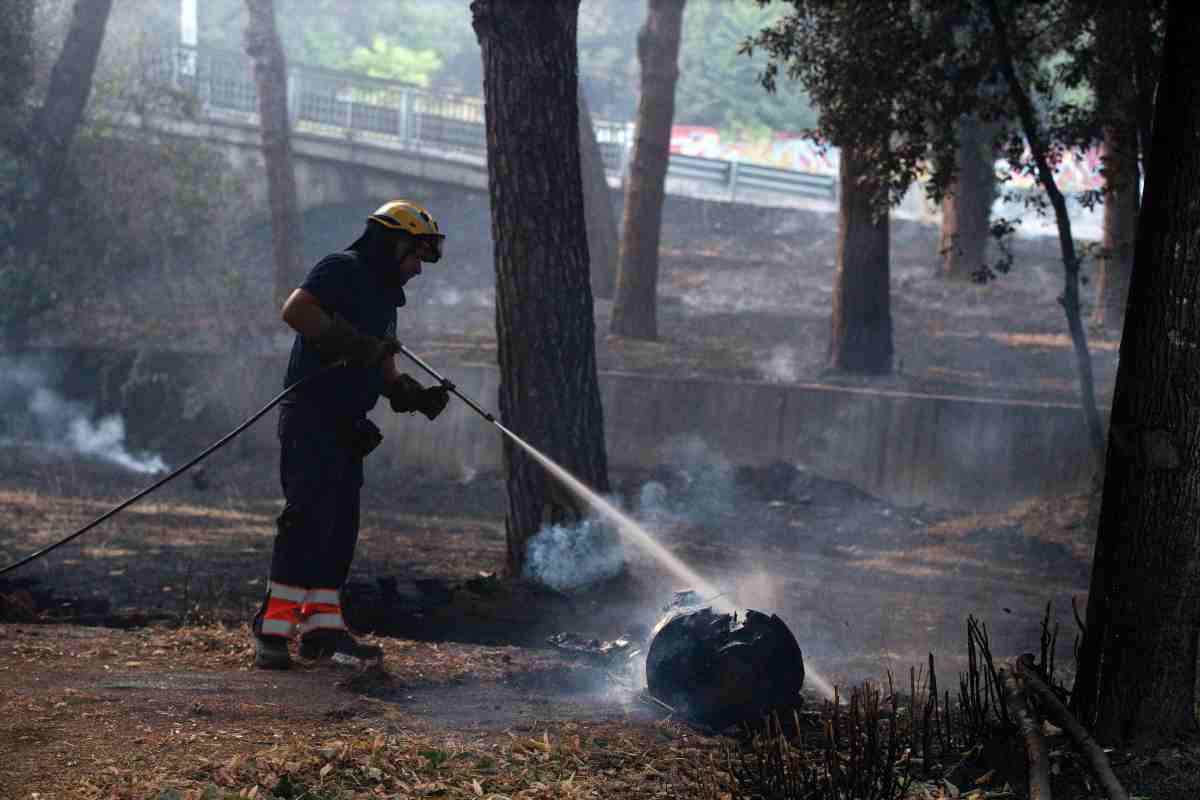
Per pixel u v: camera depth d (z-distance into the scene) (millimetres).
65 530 11695
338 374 5504
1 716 4297
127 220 21094
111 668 5258
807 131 12609
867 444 15781
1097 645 4066
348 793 3699
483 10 8305
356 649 5684
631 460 16547
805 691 5750
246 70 27375
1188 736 3961
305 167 27469
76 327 21047
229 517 13422
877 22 11781
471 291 24016
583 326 8594
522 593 7617
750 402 16297
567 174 8445
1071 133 12328
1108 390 17391
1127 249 12625
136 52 22203
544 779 3912
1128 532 3973
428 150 28234
